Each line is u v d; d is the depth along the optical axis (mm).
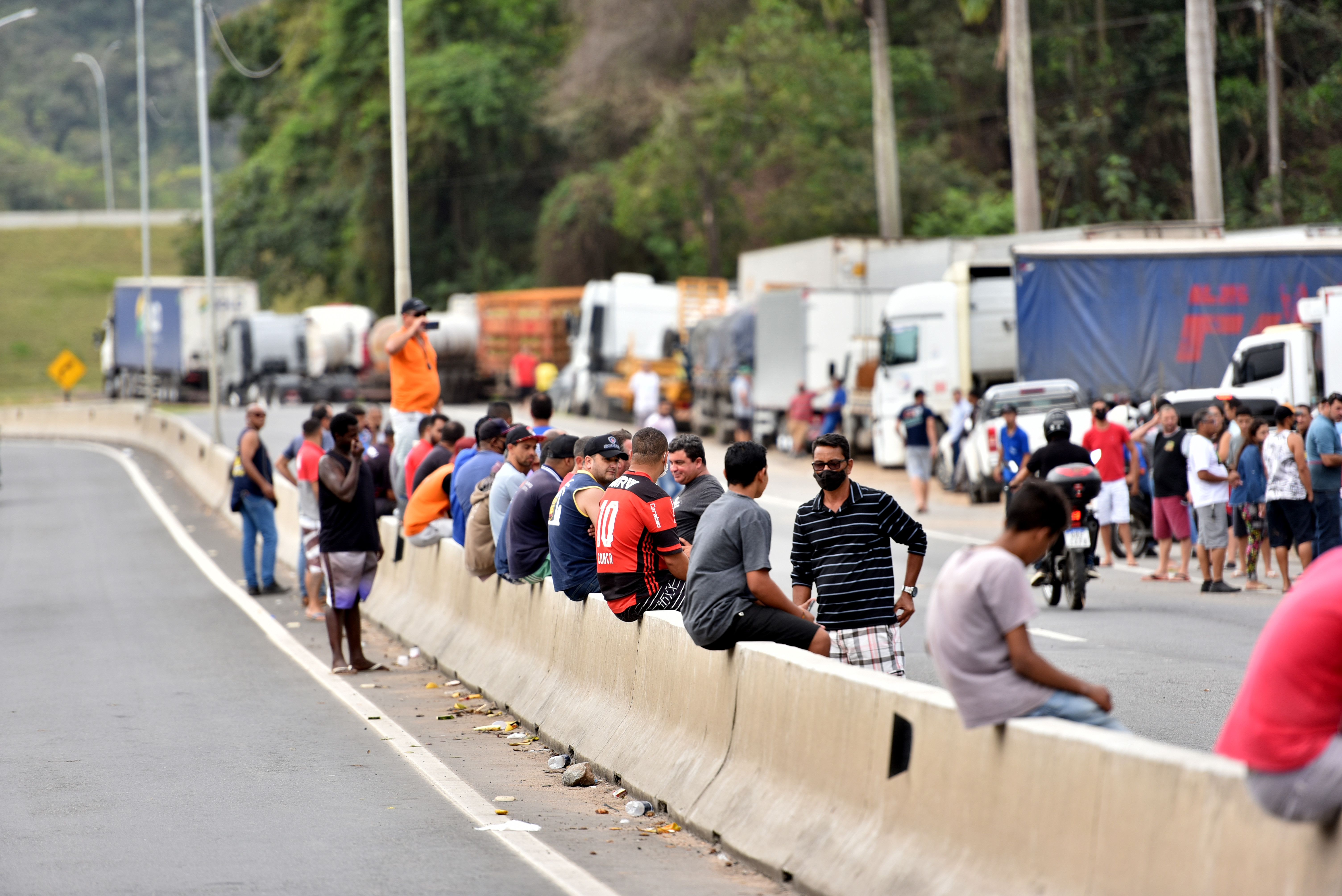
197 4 148875
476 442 56344
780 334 147125
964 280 119562
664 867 26766
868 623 33188
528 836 29109
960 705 20875
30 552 97188
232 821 30578
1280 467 62156
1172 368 105875
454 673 49719
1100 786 18672
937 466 114938
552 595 41719
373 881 25734
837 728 25266
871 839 23547
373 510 51906
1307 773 16016
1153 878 17688
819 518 33500
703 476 38281
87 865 27109
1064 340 106312
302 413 195875
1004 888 20094
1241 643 50156
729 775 28828
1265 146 189625
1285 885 16109
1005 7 152750
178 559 89562
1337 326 84188
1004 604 20578
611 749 34281
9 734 40938
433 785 33875
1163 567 68875
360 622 53781
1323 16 190750
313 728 41281
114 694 47469
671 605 35219
